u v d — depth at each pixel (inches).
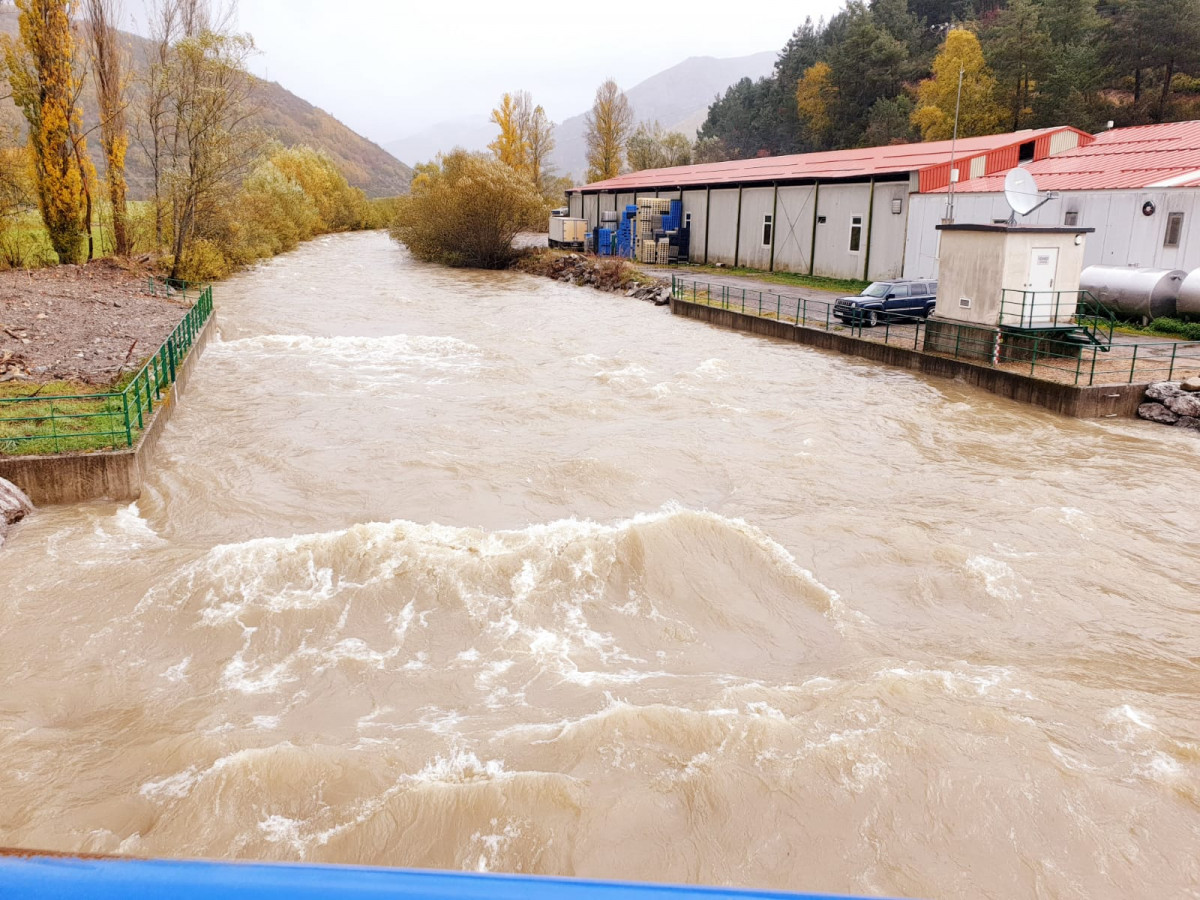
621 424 723.4
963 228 901.8
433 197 2210.9
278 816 277.3
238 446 650.2
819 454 652.7
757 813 277.0
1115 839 269.6
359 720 329.4
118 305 1133.7
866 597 438.0
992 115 2522.1
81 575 437.7
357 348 1046.4
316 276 1876.2
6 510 498.3
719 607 415.5
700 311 1331.2
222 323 1208.8
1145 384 770.2
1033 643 396.8
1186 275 1034.1
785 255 1802.4
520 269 2124.8
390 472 594.2
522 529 502.9
